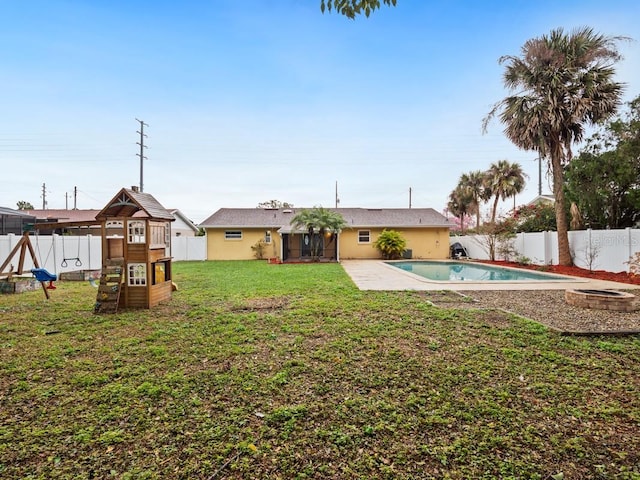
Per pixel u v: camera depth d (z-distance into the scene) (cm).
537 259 1469
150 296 679
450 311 604
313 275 1203
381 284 961
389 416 261
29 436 238
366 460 211
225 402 286
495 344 430
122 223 716
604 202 1251
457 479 194
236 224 2158
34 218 1733
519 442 228
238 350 411
